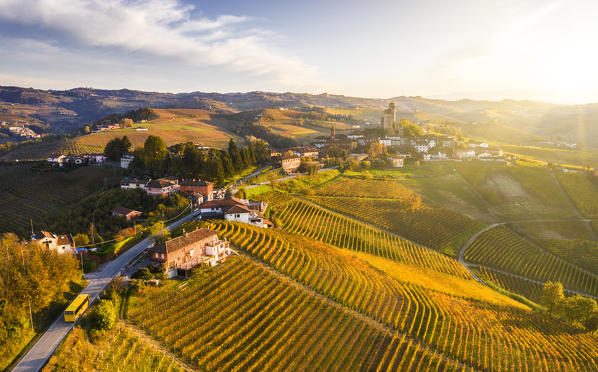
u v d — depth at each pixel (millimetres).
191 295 71500
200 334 62438
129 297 66250
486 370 68312
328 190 198250
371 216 169375
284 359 61344
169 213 127312
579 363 75750
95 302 64562
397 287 94875
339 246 131750
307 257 98625
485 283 126875
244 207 127375
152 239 94312
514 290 126875
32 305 57531
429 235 158875
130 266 80312
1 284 56031
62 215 130125
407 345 70562
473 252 149125
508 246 156625
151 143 178500
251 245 98562
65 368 48438
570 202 197125
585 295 128750
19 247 67625
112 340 56094
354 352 66562
